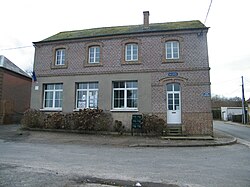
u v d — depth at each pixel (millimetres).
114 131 15086
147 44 15852
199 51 15016
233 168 6715
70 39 17250
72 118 15484
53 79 17281
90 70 16594
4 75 21453
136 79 15656
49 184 4996
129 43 16281
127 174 5961
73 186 4914
